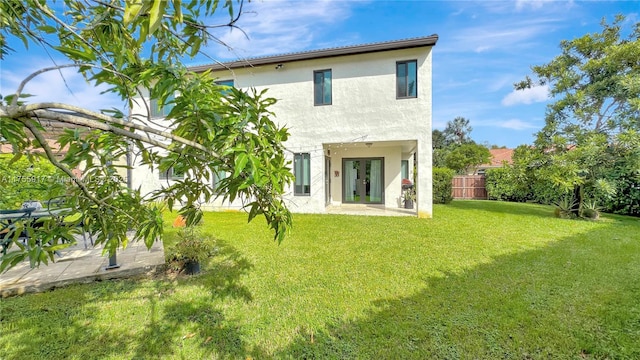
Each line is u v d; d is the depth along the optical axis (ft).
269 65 35.55
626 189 32.60
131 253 17.67
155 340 9.04
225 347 8.70
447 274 14.24
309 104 35.32
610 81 28.89
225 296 11.98
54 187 5.90
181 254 14.40
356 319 10.13
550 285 12.70
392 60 32.53
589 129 30.76
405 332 9.28
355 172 43.78
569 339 8.79
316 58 33.96
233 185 6.30
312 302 11.42
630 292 11.93
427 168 31.50
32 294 12.21
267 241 20.97
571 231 24.08
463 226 26.21
